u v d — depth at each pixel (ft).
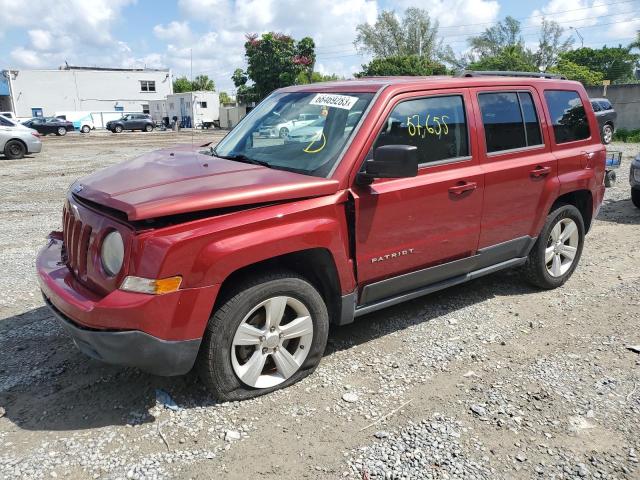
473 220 14.26
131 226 9.71
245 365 11.01
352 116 12.49
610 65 235.40
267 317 11.02
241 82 180.75
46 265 11.90
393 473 9.15
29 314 15.53
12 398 11.23
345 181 11.67
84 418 10.55
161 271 9.50
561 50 184.24
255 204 10.53
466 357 13.15
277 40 165.48
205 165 12.32
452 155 13.80
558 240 17.34
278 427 10.34
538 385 11.89
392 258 12.74
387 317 15.40
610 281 18.51
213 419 10.54
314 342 11.80
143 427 10.28
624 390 11.71
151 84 225.35
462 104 14.08
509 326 14.90
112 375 12.13
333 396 11.41
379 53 204.03
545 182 16.03
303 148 12.66
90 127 165.89
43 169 50.55
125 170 12.21
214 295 10.02
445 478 9.05
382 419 10.64
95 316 9.66
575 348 13.65
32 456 9.43
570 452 9.73
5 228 26.30
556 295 17.22
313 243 11.07
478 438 10.09
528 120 15.84
